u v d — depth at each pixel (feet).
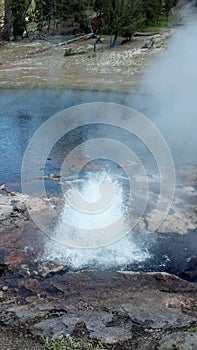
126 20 83.97
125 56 79.36
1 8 108.68
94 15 100.37
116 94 62.69
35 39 98.89
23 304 21.25
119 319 19.45
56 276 23.71
